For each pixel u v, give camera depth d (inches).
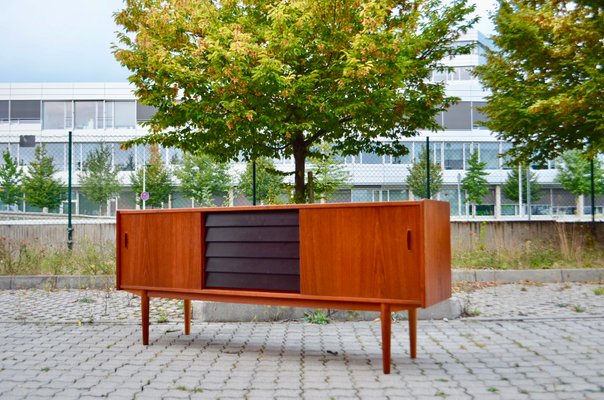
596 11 475.5
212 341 205.0
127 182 1079.6
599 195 938.7
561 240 443.8
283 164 1161.4
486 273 366.3
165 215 196.1
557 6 489.4
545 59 507.5
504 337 207.2
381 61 429.7
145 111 1852.9
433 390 141.5
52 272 380.2
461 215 1262.3
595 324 229.5
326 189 539.5
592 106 453.4
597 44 465.1
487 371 160.1
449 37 567.5
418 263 152.2
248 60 423.8
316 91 459.2
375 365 168.7
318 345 197.8
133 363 172.4
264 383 149.3
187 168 1027.3
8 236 459.2
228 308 247.6
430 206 155.9
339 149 545.0
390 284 155.8
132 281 202.8
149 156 1242.0
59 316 258.2
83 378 155.4
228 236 183.6
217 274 186.5
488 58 550.9
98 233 467.8
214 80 447.8
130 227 204.8
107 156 952.9
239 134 455.8
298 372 160.9
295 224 172.2
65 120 1850.4
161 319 245.0
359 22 446.9
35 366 169.0
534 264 403.2
